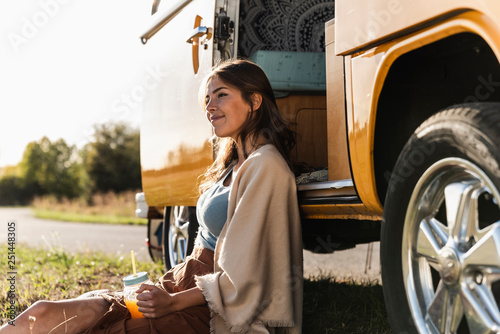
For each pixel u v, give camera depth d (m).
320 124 3.49
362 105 2.11
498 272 1.61
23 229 12.32
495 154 1.56
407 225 1.92
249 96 2.67
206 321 2.42
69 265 5.59
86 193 27.84
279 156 2.52
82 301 2.45
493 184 1.59
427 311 1.86
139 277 2.60
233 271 2.35
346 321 3.07
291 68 3.42
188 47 3.93
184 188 3.97
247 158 2.56
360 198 2.21
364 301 3.40
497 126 1.57
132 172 27.72
